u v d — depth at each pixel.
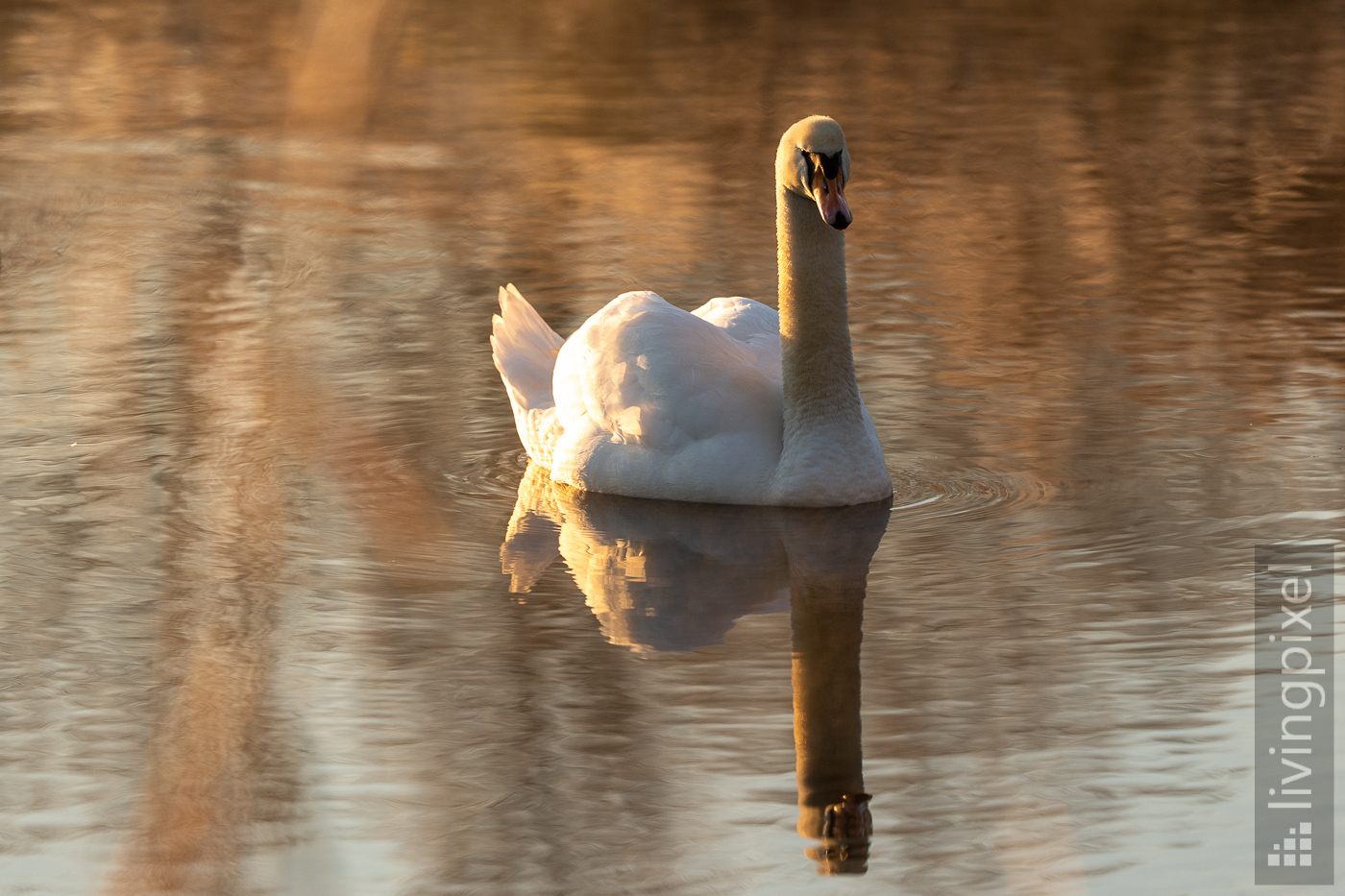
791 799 8.41
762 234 21.61
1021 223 22.38
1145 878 7.63
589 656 10.30
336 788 8.47
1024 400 15.41
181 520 12.60
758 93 30.80
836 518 12.80
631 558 12.06
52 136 27.56
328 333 17.38
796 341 12.95
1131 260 20.36
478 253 20.92
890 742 9.04
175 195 24.03
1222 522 12.35
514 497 13.46
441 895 7.52
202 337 17.03
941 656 10.23
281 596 11.23
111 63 32.97
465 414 15.30
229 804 7.45
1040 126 28.30
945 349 17.00
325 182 24.73
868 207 23.36
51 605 10.95
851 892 7.54
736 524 12.73
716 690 9.79
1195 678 9.80
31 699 9.58
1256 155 26.19
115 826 8.16
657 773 8.71
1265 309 18.11
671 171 25.34
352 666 10.08
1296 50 34.75
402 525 9.13
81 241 21.31
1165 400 15.28
